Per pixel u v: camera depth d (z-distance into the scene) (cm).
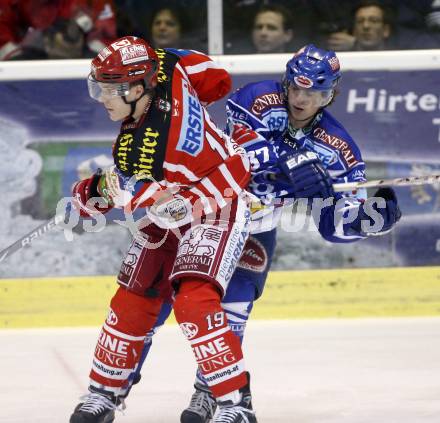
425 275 1644
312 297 1634
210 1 1650
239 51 1677
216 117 1616
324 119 1170
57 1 1655
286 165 1067
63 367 1405
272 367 1391
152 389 1303
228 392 1028
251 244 1133
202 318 1016
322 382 1320
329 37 1680
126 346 1092
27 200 1616
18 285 1619
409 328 1574
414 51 1622
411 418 1165
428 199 1634
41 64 1591
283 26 1667
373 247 1634
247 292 1113
